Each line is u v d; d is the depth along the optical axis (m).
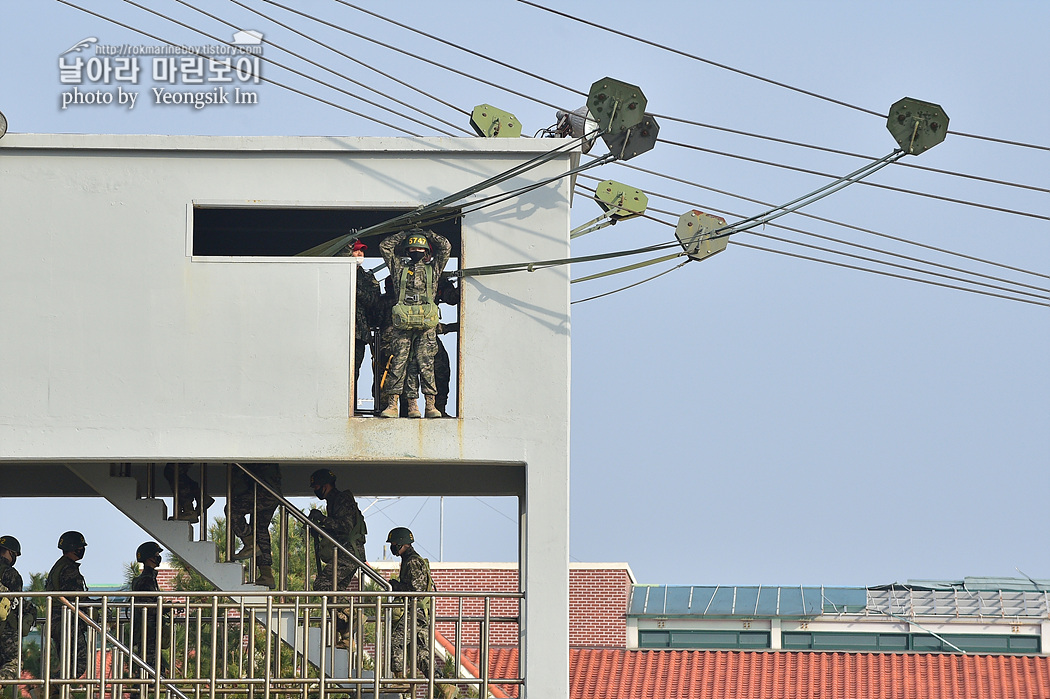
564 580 57.09
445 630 123.19
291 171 59.59
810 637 121.62
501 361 58.72
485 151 59.59
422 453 58.03
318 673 63.03
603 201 61.03
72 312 58.66
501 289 59.16
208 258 59.03
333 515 64.12
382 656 61.00
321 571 63.88
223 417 58.16
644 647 122.19
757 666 118.75
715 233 57.75
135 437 58.00
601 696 115.44
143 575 67.69
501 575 125.62
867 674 116.44
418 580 62.31
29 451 57.75
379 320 61.44
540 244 59.25
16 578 63.66
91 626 58.44
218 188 59.38
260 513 64.38
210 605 59.94
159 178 59.50
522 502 70.06
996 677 114.94
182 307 58.72
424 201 59.31
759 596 125.62
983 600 122.31
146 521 63.81
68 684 56.25
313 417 58.22
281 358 58.53
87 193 59.38
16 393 58.16
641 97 56.19
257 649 77.25
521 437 58.22
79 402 58.16
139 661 55.81
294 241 70.69
